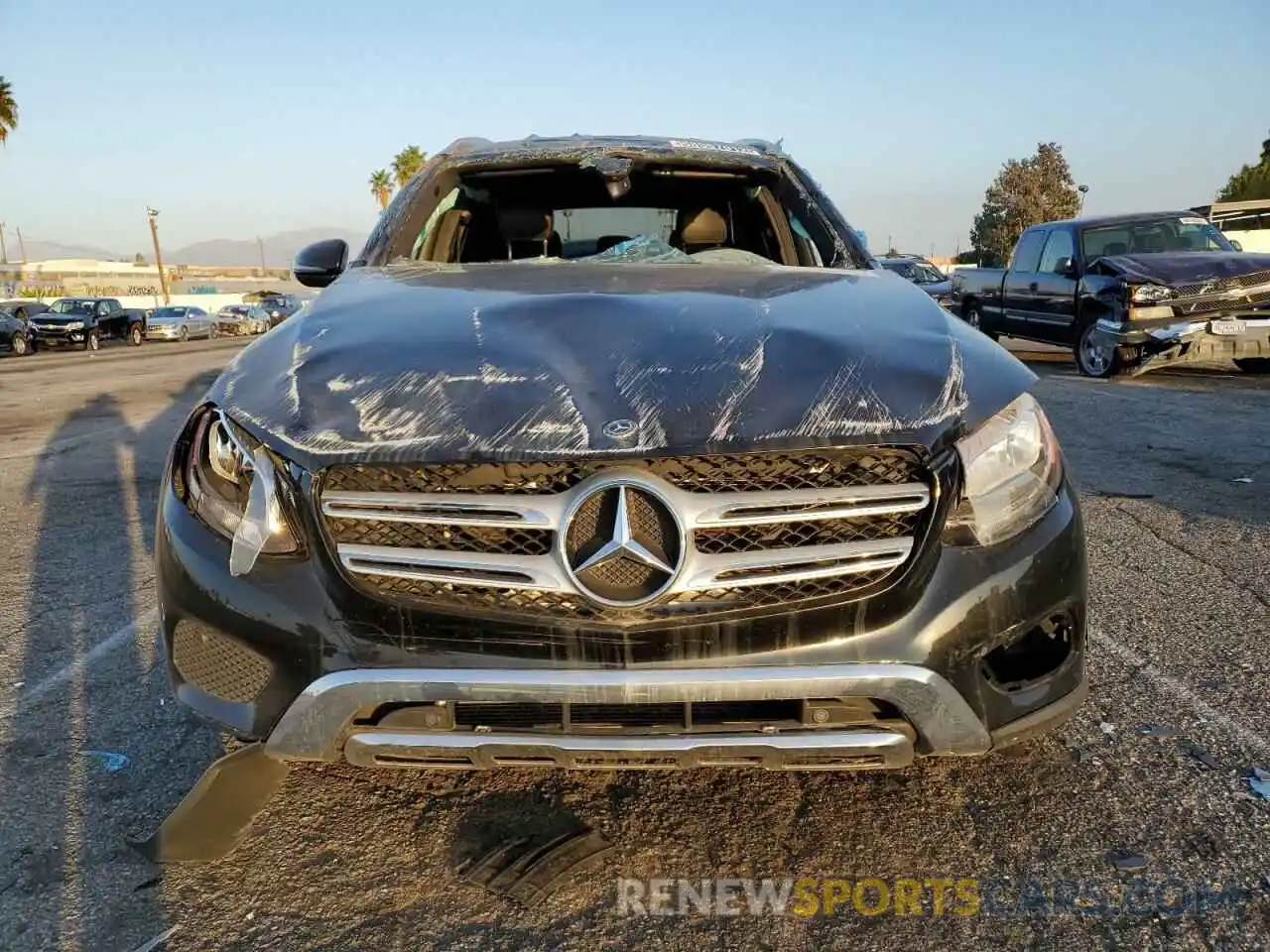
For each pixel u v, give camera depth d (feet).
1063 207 213.87
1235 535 14.66
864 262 10.42
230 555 6.50
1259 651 10.37
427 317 7.58
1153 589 12.37
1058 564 6.61
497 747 6.22
